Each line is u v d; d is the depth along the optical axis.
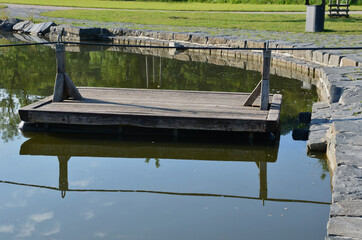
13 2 36.41
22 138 8.65
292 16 25.91
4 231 5.47
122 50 20.03
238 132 8.35
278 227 5.48
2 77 14.10
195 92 9.98
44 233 5.41
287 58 15.57
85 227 5.53
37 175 7.16
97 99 9.37
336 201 5.28
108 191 6.54
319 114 9.02
